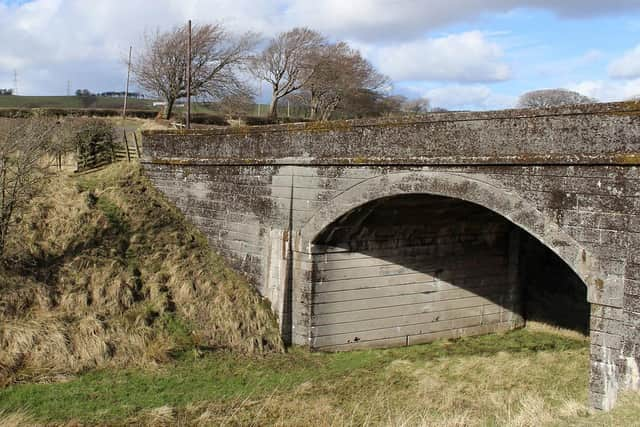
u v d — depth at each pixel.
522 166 10.94
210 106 46.94
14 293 14.43
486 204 11.49
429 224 16.62
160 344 14.48
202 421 11.56
